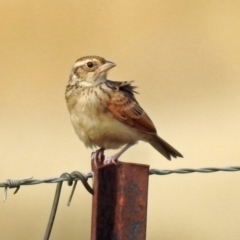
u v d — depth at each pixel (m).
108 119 9.59
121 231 7.92
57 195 8.20
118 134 9.64
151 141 9.87
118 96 9.59
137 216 7.95
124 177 7.95
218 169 9.23
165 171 9.15
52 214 8.16
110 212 7.93
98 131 9.63
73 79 9.95
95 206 7.88
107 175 7.93
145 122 9.65
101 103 9.56
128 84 9.86
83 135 9.80
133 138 9.69
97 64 9.89
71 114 9.83
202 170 9.20
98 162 8.53
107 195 7.93
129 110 9.59
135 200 7.96
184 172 9.20
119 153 9.71
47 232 8.13
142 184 7.98
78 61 9.99
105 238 7.91
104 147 9.83
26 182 8.57
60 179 8.20
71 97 9.80
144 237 7.96
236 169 9.27
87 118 9.63
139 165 7.98
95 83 9.80
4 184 8.58
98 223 7.88
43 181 8.41
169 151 9.91
